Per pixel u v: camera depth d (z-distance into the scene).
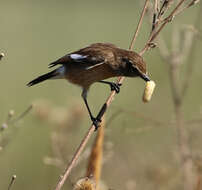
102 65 10.58
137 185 12.02
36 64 27.55
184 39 11.67
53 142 10.96
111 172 12.38
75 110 12.68
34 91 21.52
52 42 33.97
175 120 11.61
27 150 15.68
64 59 10.81
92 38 36.19
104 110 9.39
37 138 15.98
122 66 10.59
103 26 40.78
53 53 30.53
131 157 12.56
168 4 9.05
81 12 47.34
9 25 38.81
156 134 12.98
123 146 12.59
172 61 11.77
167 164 12.13
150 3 10.11
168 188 11.74
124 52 10.64
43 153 15.27
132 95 18.61
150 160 12.43
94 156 8.49
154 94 14.89
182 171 11.38
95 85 21.92
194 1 8.95
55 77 11.20
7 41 33.03
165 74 15.00
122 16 44.75
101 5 50.81
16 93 21.50
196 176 10.81
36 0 52.62
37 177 14.55
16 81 23.91
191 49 12.05
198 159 11.05
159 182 11.78
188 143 11.55
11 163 15.15
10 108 18.25
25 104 19.92
